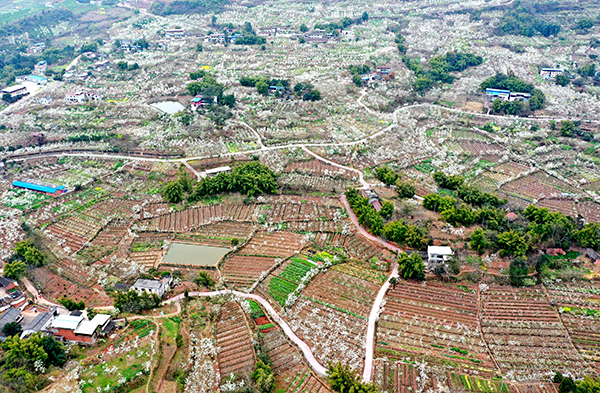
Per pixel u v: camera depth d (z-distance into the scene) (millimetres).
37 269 126562
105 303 114562
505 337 105188
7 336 100438
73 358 97062
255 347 101062
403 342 104000
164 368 94562
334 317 110750
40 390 88438
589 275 121875
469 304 114938
